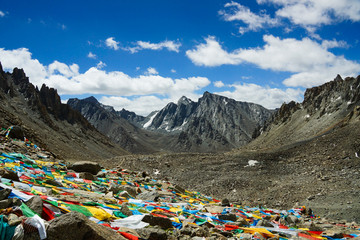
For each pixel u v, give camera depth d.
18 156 23.33
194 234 13.34
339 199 40.72
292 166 59.78
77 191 16.77
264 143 165.00
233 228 16.55
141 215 13.27
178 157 72.12
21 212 9.17
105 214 12.16
